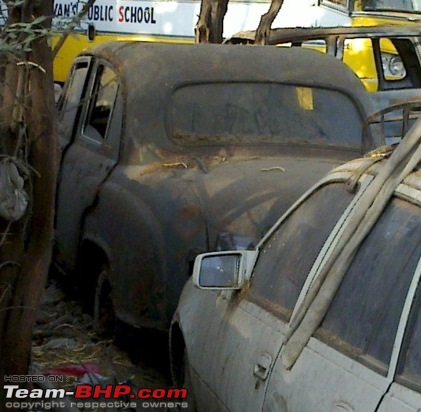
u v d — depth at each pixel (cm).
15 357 412
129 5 1425
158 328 561
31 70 385
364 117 684
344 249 322
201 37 934
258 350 352
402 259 294
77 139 728
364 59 1230
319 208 368
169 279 553
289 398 314
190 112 647
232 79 668
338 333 309
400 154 316
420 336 271
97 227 629
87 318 678
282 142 650
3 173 382
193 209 555
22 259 405
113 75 684
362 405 276
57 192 723
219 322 407
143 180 601
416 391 261
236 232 535
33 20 363
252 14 1364
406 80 1225
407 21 1321
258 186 566
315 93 684
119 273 588
